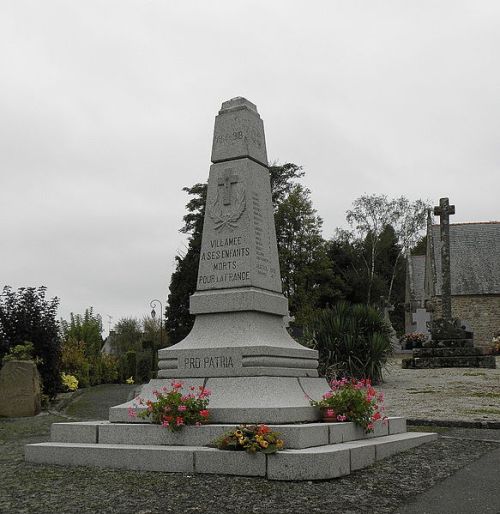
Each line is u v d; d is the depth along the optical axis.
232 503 6.04
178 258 40.81
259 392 8.52
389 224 59.78
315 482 6.85
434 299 44.16
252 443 7.13
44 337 18.03
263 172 10.71
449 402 14.85
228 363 8.99
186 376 9.25
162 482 6.91
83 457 8.10
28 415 15.62
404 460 8.36
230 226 10.12
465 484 7.12
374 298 59.69
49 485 6.92
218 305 9.76
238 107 10.60
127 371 29.84
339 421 8.62
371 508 5.97
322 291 54.28
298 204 52.62
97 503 6.09
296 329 21.31
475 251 46.00
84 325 29.20
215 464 7.28
